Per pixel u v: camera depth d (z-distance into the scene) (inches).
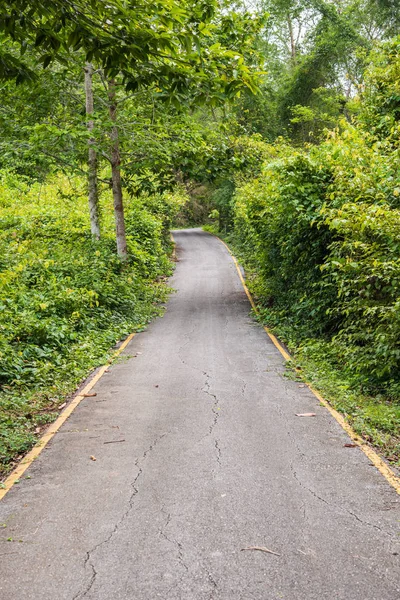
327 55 1337.4
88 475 179.9
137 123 536.7
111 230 754.8
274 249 545.3
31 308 387.5
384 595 113.3
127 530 142.4
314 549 131.3
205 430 223.1
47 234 636.1
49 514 152.8
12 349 315.9
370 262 267.4
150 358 375.2
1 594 115.9
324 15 1366.9
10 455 198.8
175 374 326.6
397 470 180.5
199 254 1225.4
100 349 393.1
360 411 242.5
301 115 1311.5
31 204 784.9
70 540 137.9
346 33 1317.7
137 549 132.8
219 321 533.6
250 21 442.0
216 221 2027.6
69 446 208.1
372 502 156.8
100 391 291.4
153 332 483.5
